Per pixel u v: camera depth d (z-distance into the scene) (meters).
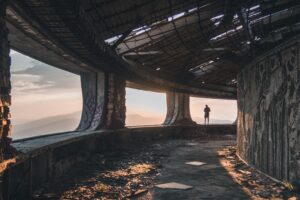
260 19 14.18
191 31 13.43
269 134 9.42
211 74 23.16
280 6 12.66
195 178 9.64
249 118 11.62
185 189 8.22
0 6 5.43
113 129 16.03
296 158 7.70
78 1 6.48
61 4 6.09
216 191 8.02
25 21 7.16
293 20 14.12
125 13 9.60
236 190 8.12
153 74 18.72
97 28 9.91
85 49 9.82
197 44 15.36
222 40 15.62
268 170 9.46
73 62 12.88
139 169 10.93
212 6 11.20
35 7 6.26
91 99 16.02
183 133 24.23
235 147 17.27
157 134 22.02
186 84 23.00
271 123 9.28
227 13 11.64
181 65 19.62
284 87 8.41
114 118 16.19
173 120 24.84
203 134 24.92
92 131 14.54
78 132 13.90
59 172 9.31
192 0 10.27
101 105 15.83
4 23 5.64
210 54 18.59
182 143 19.94
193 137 23.92
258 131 10.46
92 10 8.50
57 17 6.77
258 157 10.41
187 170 10.99
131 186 8.51
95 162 11.59
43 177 8.19
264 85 9.92
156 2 9.56
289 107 8.11
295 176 7.74
